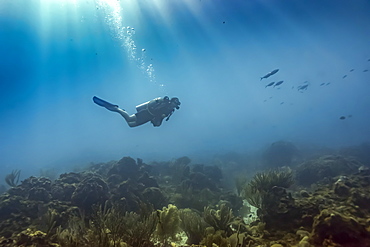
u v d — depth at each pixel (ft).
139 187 28.76
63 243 14.26
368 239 13.08
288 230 16.92
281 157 58.34
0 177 94.43
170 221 16.51
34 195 22.85
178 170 44.96
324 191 22.06
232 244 13.73
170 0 93.30
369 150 57.36
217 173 45.24
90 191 22.99
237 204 27.71
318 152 65.57
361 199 18.58
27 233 15.19
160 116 21.83
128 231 15.51
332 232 13.56
